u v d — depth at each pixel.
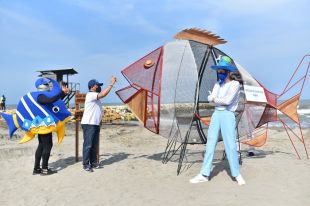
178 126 7.88
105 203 5.54
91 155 7.57
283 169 6.97
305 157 9.11
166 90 7.82
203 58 7.97
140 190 6.05
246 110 8.51
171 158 8.55
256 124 8.66
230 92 6.00
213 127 6.22
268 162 7.66
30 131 7.22
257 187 5.85
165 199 5.53
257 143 8.87
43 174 7.36
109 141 14.54
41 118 7.19
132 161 8.25
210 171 6.48
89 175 7.11
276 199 5.27
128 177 6.86
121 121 28.42
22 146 11.48
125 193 5.94
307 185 5.92
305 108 60.88
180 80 7.83
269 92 8.81
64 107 7.50
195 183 6.21
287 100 8.83
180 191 5.86
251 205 5.07
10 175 7.59
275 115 8.80
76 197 5.90
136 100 7.80
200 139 7.81
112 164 8.00
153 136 16.16
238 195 5.49
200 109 7.86
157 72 7.89
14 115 7.42
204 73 7.94
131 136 16.31
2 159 9.48
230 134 6.09
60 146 12.22
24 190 6.47
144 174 7.02
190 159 8.40
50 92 7.30
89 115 7.34
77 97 8.38
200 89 7.89
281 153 9.80
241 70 8.46
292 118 8.87
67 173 7.35
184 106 7.83
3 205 5.75
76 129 8.44
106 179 6.79
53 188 6.47
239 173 6.11
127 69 7.88
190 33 7.99
